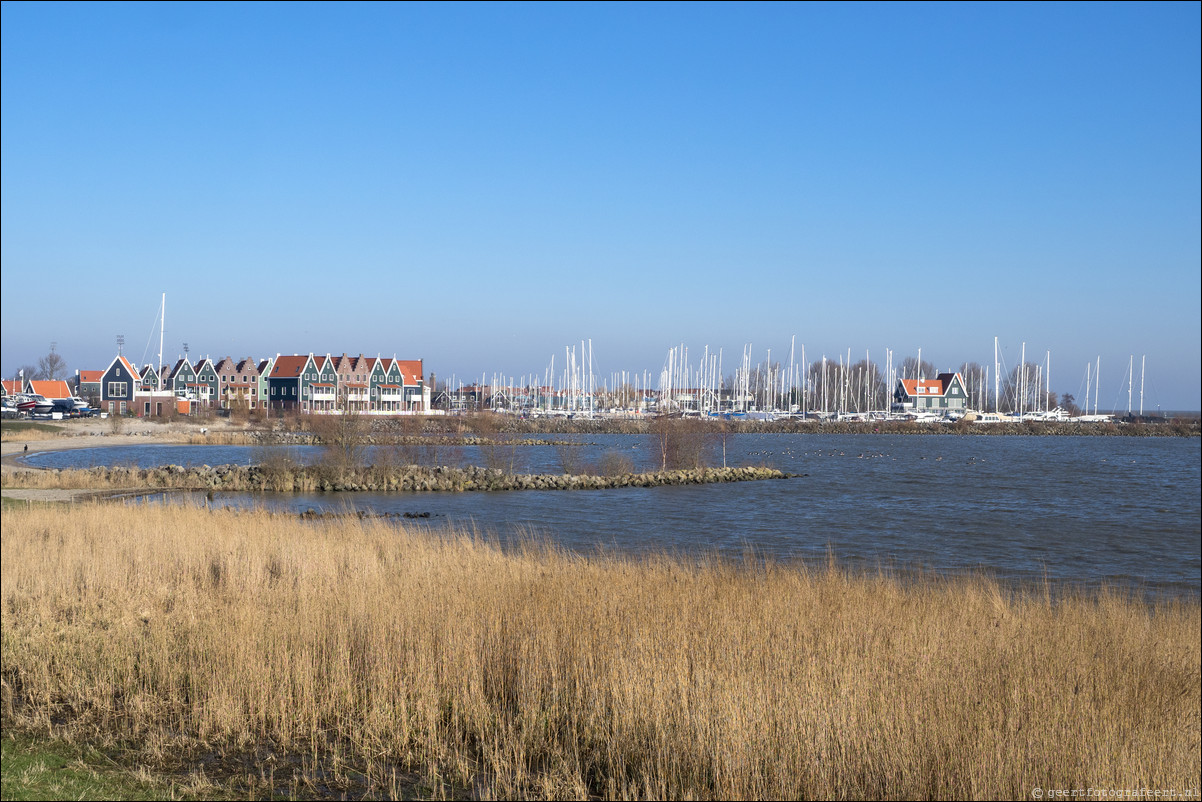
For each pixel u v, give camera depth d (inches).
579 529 1478.8
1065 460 3321.9
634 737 389.4
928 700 397.1
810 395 7362.2
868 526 1549.0
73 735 410.6
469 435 3469.5
